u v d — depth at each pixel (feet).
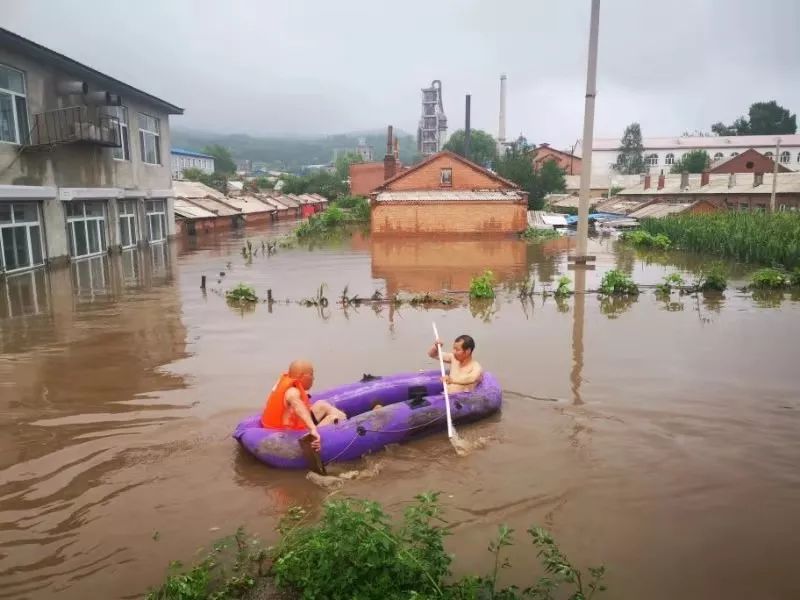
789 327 35.12
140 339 32.65
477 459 18.40
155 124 91.56
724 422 20.99
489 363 28.12
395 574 11.43
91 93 65.00
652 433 20.13
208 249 83.87
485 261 68.90
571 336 33.30
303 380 18.90
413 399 20.33
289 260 70.23
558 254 76.23
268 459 17.70
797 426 20.63
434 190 105.81
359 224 134.72
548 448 19.11
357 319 37.96
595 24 58.03
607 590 12.50
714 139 253.24
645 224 102.63
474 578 11.75
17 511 15.48
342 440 18.08
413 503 15.81
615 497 16.14
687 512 15.42
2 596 12.31
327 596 11.39
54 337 33.06
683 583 12.78
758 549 13.96
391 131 140.26
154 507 15.70
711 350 30.14
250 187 212.84
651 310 40.47
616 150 261.24
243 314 39.47
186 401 23.06
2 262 54.19
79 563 13.38
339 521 11.89
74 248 66.95
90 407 22.49
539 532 12.65
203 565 12.84
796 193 124.57
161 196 91.86
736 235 69.72
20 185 55.62
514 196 101.96
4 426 20.75
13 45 53.42
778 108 300.40
